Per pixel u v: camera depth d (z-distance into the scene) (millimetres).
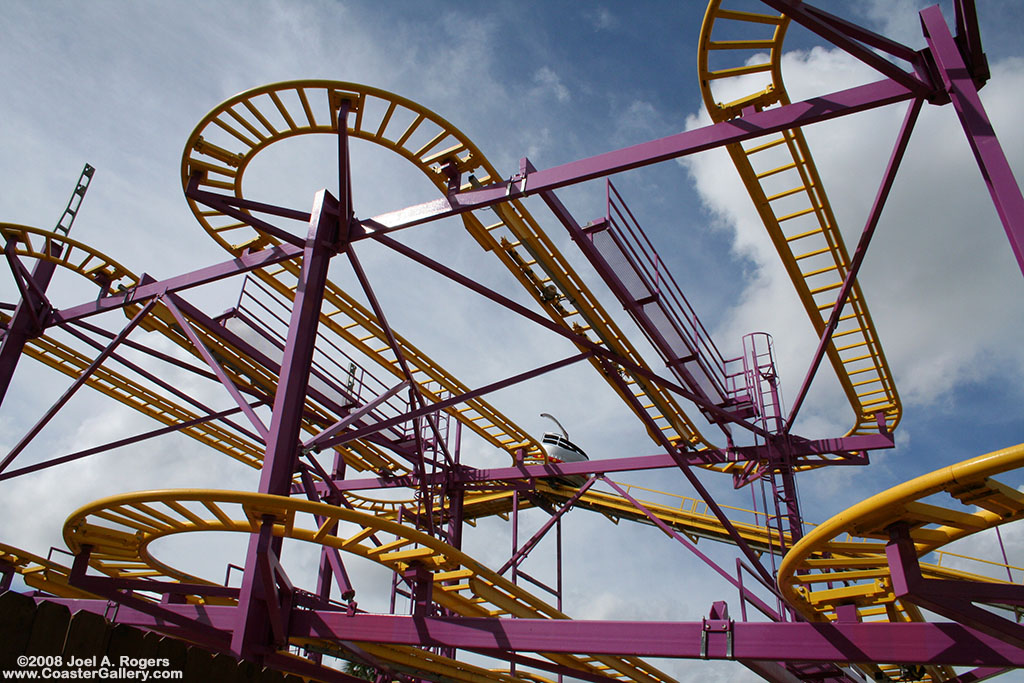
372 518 8398
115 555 12102
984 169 7312
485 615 12875
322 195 11234
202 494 8078
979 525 6973
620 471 17938
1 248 13672
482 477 18969
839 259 12453
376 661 11484
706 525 22125
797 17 7824
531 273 13422
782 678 11164
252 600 8766
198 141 11641
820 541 6941
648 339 13961
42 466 13320
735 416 15031
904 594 6461
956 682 11898
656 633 8883
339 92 10703
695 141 9023
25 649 3740
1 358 13703
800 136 10391
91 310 14242
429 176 11312
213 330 14461
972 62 7727
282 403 9484
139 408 16500
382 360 16562
